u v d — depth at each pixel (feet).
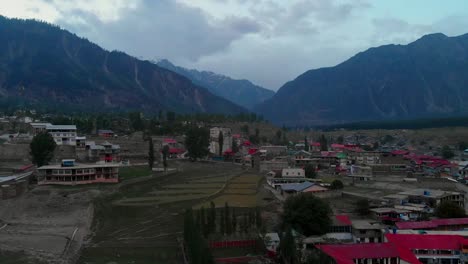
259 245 359.25
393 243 311.68
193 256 301.02
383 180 655.76
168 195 545.03
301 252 317.83
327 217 381.81
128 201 508.94
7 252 336.90
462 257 304.09
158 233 403.13
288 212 386.52
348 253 297.12
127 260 336.29
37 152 594.65
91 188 529.04
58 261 321.73
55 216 444.14
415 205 456.45
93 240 384.68
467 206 484.33
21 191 499.92
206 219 415.64
